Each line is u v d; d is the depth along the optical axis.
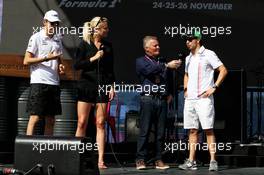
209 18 33.91
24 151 17.66
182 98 30.92
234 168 24.95
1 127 26.89
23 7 33.78
